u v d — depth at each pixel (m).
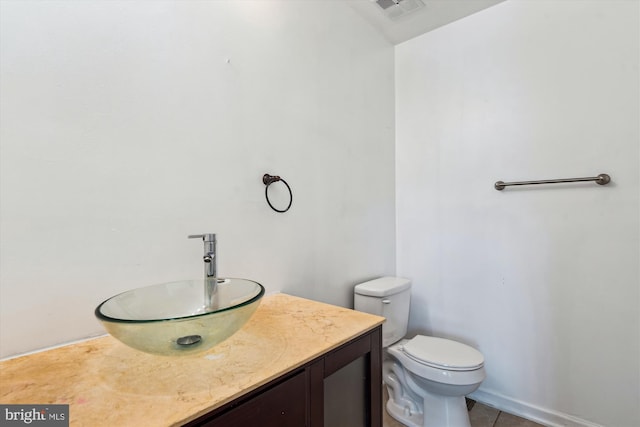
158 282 1.05
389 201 2.21
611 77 1.51
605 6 1.53
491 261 1.87
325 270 1.69
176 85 1.10
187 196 1.12
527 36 1.75
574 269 1.61
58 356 0.80
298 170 1.55
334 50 1.79
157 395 0.63
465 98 1.97
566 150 1.63
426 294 2.14
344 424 0.95
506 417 1.74
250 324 1.03
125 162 0.98
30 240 0.81
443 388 1.49
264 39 1.40
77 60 0.89
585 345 1.58
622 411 1.49
